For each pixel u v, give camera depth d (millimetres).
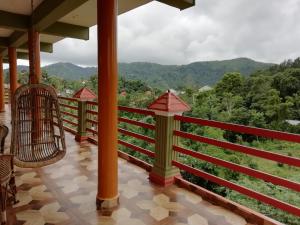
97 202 2803
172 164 3432
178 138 3486
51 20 4684
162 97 3451
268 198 2451
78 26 6074
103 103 2721
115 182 2834
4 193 2447
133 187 3326
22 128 3213
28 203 2871
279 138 2324
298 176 10117
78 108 5930
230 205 2762
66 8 3939
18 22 5305
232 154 11258
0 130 2994
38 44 5637
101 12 2596
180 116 3293
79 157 4664
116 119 2791
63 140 3061
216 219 2561
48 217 2578
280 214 6496
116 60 2711
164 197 3041
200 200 2971
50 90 3055
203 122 3023
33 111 3301
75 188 3301
